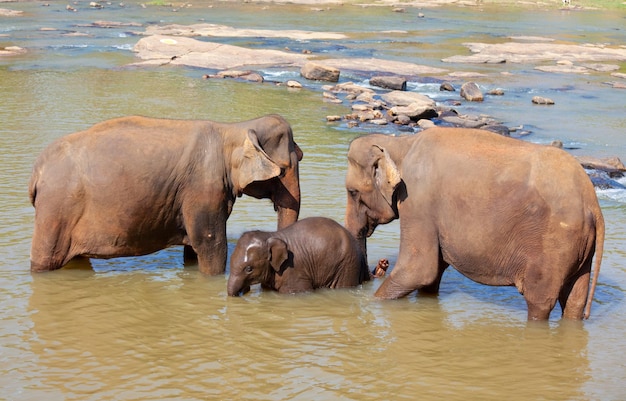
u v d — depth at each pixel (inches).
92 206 302.2
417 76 943.7
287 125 326.0
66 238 305.9
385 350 262.2
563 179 257.0
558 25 1648.6
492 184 264.8
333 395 230.5
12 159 479.8
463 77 950.4
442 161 275.4
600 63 1114.1
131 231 307.0
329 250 307.1
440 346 266.2
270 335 271.6
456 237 273.1
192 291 307.1
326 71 887.7
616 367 252.7
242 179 308.2
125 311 287.1
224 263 321.7
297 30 1379.2
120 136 305.4
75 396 225.3
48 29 1274.6
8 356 248.5
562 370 250.1
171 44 1054.4
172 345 261.3
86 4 1754.4
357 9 1882.4
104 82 805.9
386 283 296.4
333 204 410.9
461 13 1861.5
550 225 257.0
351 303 300.0
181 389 231.5
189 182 307.3
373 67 989.2
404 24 1565.0
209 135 311.4
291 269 304.3
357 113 688.4
